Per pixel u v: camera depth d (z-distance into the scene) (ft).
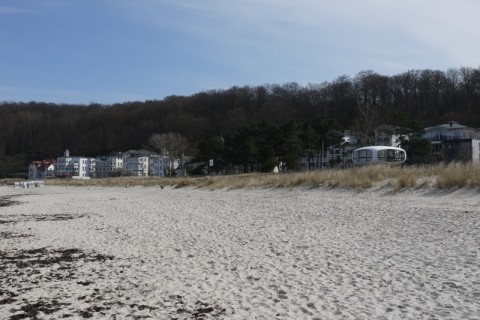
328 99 407.03
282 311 20.58
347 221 47.55
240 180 112.37
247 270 28.48
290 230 43.57
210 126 455.22
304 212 56.75
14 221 61.26
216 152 232.73
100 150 536.83
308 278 26.04
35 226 54.65
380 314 19.58
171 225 50.37
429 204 57.47
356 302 21.34
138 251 36.06
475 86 365.20
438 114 347.97
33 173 493.36
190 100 536.01
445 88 370.53
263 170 196.03
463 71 379.35
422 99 366.84
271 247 35.55
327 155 270.87
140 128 517.96
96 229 49.78
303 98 433.89
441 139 249.75
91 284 26.61
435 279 24.53
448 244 33.35
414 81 374.43
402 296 21.97
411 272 26.20
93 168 517.55
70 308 22.22
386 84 375.45
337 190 79.20
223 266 29.78
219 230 45.37
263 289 24.25
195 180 138.51
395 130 195.11
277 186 94.12
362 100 376.27
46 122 549.54
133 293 24.48
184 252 34.83
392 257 30.27
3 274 29.55
